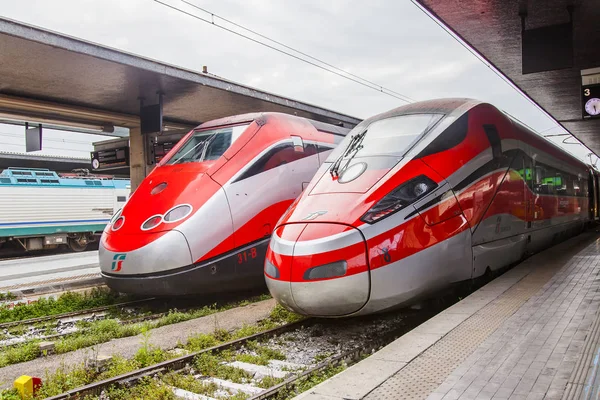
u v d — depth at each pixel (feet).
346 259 21.39
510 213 30.99
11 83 35.70
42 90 37.68
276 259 22.76
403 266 22.48
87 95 39.45
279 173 34.71
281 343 23.65
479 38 35.04
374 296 21.80
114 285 31.14
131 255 29.91
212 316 28.66
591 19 32.09
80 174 94.02
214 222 30.83
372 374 15.15
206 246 30.32
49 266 53.31
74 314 32.32
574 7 30.17
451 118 27.48
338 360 20.57
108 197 92.32
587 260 34.09
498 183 29.37
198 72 37.17
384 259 21.97
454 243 24.68
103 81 36.11
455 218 24.99
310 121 40.22
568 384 13.42
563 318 19.84
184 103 43.32
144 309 33.01
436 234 23.85
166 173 34.01
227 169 32.63
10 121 46.83
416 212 23.43
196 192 31.35
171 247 29.45
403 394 13.69
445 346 17.22
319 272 21.39
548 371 14.40
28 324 30.35
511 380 13.94
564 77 44.01
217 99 42.32
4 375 19.71
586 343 16.70
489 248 27.89
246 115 36.55
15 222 77.92
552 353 15.89
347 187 24.14
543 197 39.04
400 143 25.98
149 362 20.71
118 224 32.55
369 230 22.00
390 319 26.76
